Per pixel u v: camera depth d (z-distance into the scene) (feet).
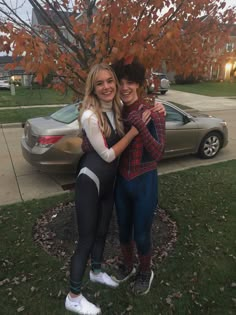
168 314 7.95
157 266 9.66
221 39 10.48
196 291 8.66
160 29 8.95
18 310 8.08
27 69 8.38
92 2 10.15
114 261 9.96
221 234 11.43
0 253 10.42
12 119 37.19
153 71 10.12
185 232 11.57
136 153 7.32
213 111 48.24
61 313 7.99
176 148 20.86
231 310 8.04
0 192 16.30
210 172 18.26
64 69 9.58
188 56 9.86
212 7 10.09
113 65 7.54
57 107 47.32
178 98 66.08
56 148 16.26
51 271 9.52
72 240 11.10
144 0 9.12
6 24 8.76
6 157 22.35
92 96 7.02
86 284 8.95
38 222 12.53
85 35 9.58
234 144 26.58
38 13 10.21
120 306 8.20
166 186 16.01
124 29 8.41
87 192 7.05
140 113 7.02
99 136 6.79
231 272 9.41
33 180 17.94
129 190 7.57
